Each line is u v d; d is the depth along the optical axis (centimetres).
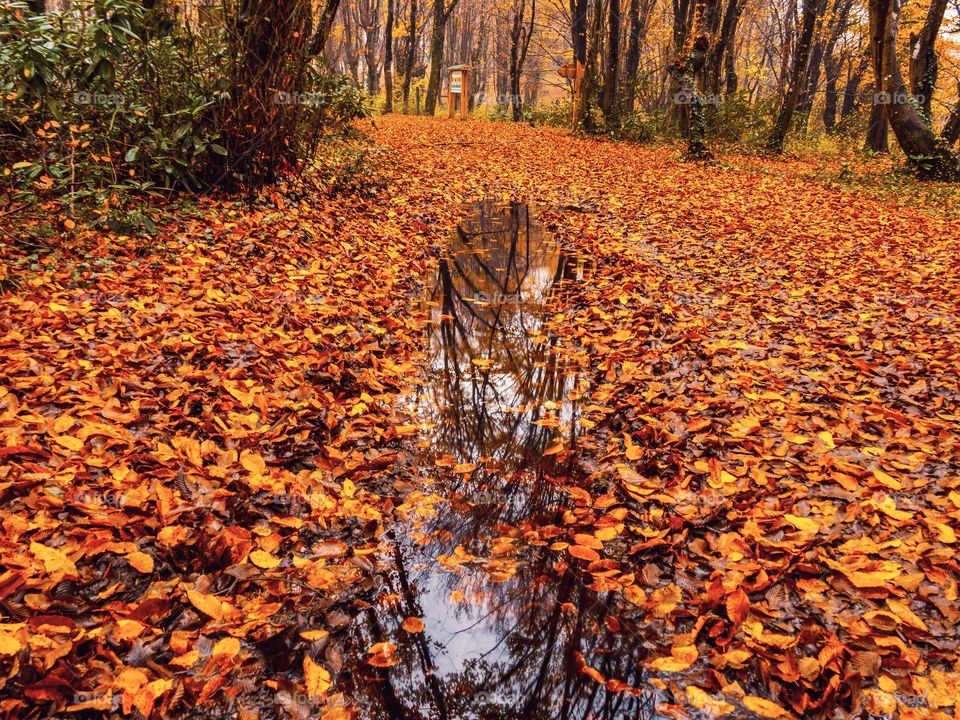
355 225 671
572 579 210
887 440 287
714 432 295
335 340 390
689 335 404
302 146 771
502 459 281
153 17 604
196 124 600
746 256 637
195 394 297
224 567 202
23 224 459
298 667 170
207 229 540
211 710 156
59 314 357
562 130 2064
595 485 263
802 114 1880
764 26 3188
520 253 630
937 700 161
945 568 204
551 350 403
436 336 423
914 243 707
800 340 406
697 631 184
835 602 194
